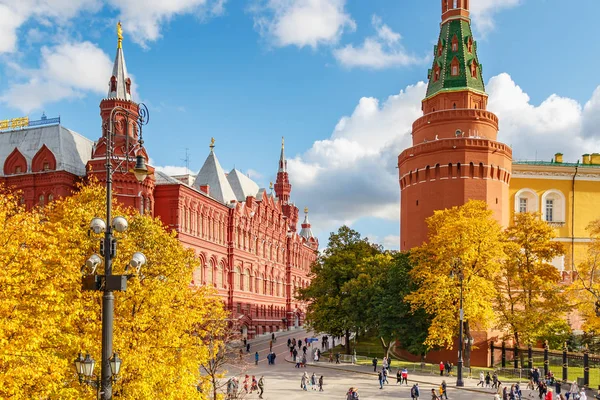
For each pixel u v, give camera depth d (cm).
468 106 7825
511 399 4341
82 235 2888
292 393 4916
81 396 2372
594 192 8406
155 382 2656
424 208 7506
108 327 1848
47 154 6912
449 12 8125
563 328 6538
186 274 3444
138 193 6669
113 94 6906
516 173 8331
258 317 10219
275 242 11662
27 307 2280
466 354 6009
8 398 2025
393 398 4697
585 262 6378
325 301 7381
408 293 6244
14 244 2327
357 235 7869
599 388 4353
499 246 5803
